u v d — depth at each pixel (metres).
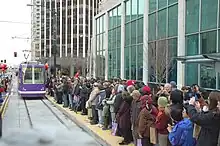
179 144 7.46
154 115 9.43
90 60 50.56
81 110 21.81
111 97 14.33
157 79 22.00
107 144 12.44
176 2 21.27
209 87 17.03
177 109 7.93
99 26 43.75
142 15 27.41
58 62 90.94
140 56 27.70
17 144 13.21
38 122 19.12
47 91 38.69
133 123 10.66
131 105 11.47
